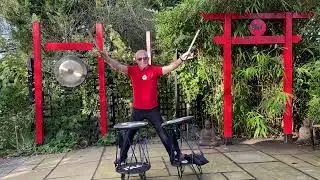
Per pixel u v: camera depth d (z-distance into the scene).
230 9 5.79
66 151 6.09
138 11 11.12
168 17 6.55
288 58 5.95
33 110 6.61
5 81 7.19
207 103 6.61
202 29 6.25
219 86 6.41
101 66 6.34
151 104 4.22
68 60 6.20
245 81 6.26
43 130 6.39
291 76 5.97
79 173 4.64
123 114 6.77
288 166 4.59
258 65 6.09
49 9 10.06
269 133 6.50
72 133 6.46
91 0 10.74
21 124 6.58
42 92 6.41
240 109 6.30
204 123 6.52
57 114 6.61
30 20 9.66
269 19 5.99
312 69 6.09
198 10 6.09
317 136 6.09
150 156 5.35
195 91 6.59
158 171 4.55
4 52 9.88
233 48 6.17
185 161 4.07
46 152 6.08
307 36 6.30
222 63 6.33
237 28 5.98
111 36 8.01
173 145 4.13
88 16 10.58
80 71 6.21
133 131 4.16
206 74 6.45
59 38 10.02
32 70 6.49
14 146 6.35
